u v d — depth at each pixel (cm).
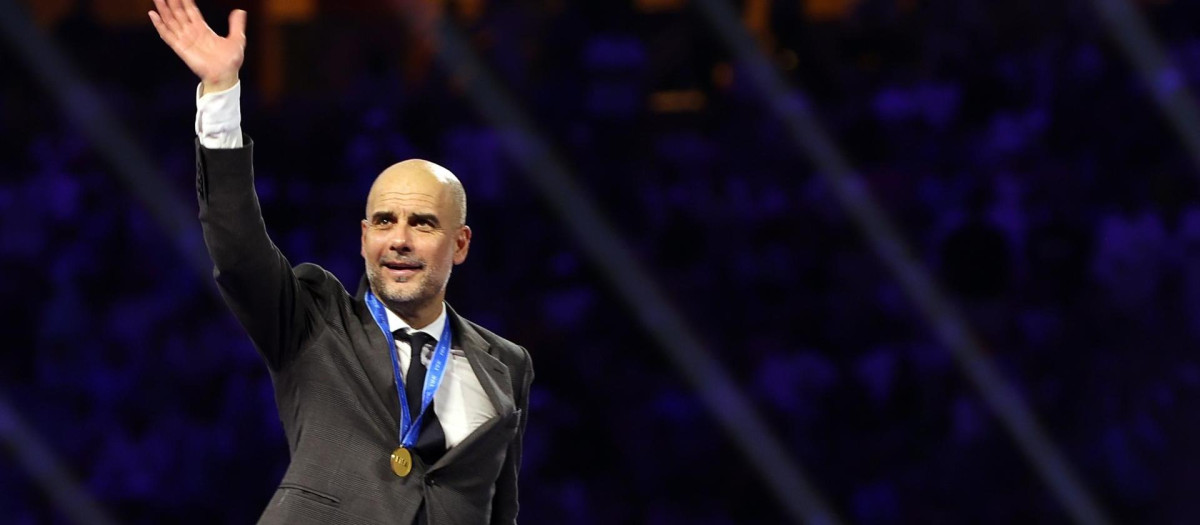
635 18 3956
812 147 3656
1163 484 2903
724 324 3266
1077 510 2902
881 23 3872
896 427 3012
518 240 3447
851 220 3425
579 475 2981
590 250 3450
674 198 3500
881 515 2894
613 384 3098
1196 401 2972
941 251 3316
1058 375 3072
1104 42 3700
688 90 3888
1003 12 3834
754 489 2975
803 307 3247
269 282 1014
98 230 3569
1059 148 3528
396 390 1052
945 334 3161
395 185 1073
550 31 3912
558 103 3775
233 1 4047
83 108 3872
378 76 3947
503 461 1078
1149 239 3186
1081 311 3170
